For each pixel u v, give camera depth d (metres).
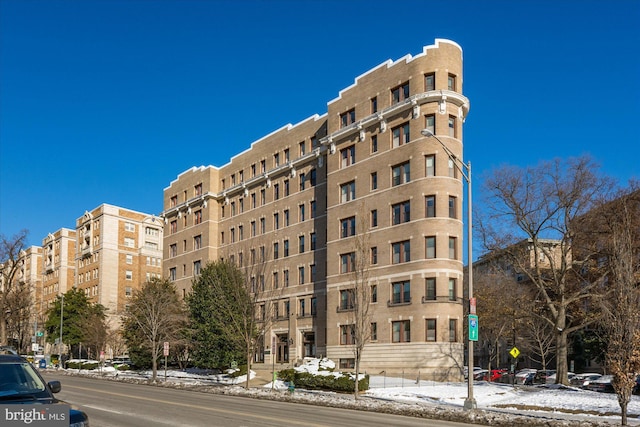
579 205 40.91
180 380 48.59
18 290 98.81
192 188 77.81
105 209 106.81
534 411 25.16
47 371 65.94
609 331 20.84
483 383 43.56
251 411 22.44
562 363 41.25
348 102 54.78
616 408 25.88
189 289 75.00
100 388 35.50
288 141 64.38
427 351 44.47
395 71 50.09
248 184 68.31
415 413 24.12
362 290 37.22
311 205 60.16
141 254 109.81
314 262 58.66
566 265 42.56
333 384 36.50
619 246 23.53
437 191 45.91
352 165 53.31
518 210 42.81
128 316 67.12
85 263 112.31
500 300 53.31
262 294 61.56
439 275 45.03
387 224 49.00
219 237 73.25
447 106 47.06
